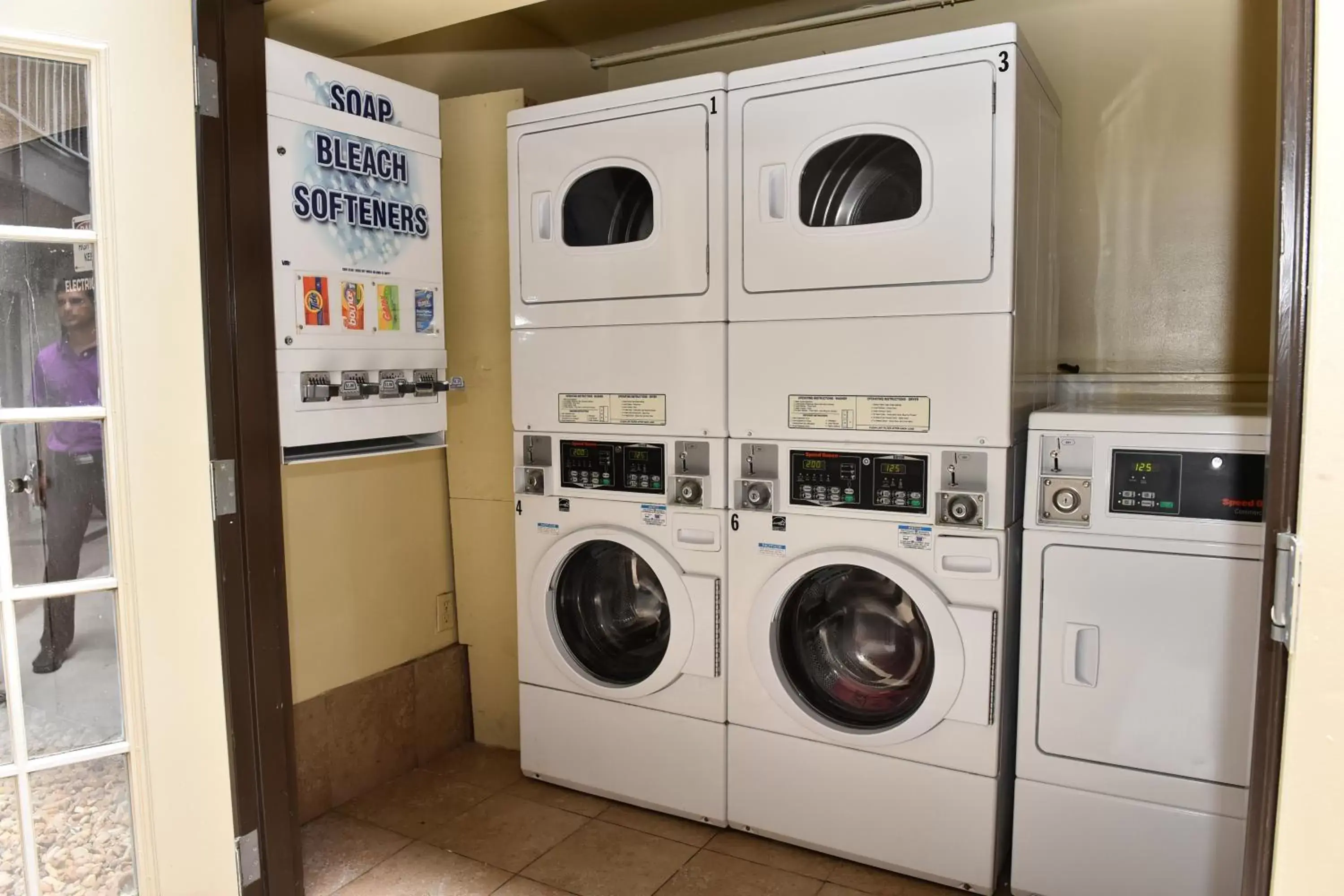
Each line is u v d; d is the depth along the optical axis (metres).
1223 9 2.54
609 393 2.55
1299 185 0.97
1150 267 2.68
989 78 2.02
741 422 2.38
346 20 2.40
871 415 2.21
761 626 2.37
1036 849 2.13
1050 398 2.63
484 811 2.65
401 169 2.53
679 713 2.53
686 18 3.37
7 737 1.73
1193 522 1.92
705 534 2.44
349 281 2.38
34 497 1.73
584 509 2.62
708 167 2.35
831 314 2.24
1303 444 0.96
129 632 1.81
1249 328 2.57
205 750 1.91
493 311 2.90
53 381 1.74
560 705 2.73
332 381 2.36
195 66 1.84
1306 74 0.95
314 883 2.28
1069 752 2.08
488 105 2.85
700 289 2.39
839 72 2.18
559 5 3.25
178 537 1.85
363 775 2.76
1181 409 2.31
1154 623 1.97
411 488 2.92
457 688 3.09
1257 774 1.07
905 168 2.20
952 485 2.15
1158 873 2.01
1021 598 2.11
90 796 1.83
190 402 1.85
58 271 1.73
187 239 1.83
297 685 2.56
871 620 2.36
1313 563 0.95
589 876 2.31
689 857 2.40
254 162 1.97
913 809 2.24
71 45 1.68
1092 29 2.71
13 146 1.68
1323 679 0.96
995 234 2.04
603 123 2.49
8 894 1.76
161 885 1.87
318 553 2.61
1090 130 2.73
